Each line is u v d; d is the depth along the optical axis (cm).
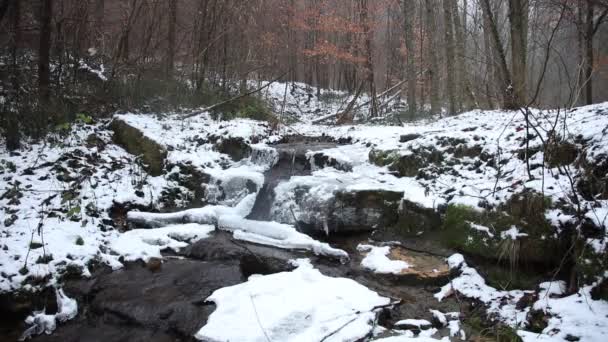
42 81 852
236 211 693
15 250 510
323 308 402
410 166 680
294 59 1980
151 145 822
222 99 1145
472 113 960
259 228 630
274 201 701
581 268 397
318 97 2039
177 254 591
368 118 1367
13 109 809
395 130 892
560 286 424
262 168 801
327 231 636
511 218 486
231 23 1255
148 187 747
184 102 1082
